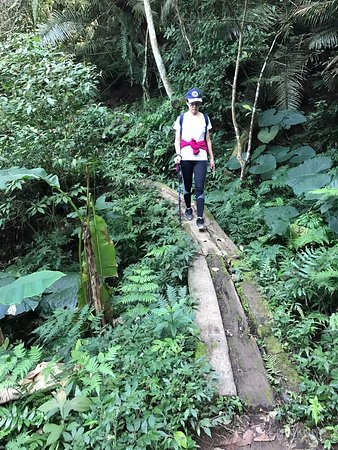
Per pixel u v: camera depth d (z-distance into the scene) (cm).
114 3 884
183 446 221
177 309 302
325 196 436
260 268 400
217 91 678
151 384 254
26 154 490
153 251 423
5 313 419
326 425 245
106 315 341
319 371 280
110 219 511
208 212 529
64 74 507
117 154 634
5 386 255
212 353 290
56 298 430
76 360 268
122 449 219
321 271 347
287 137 710
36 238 543
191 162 467
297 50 697
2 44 568
